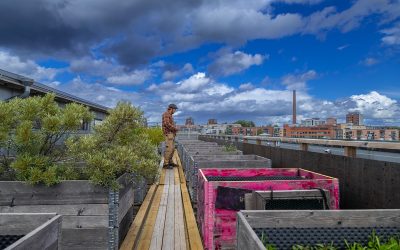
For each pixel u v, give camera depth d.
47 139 3.64
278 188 3.58
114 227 3.31
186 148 10.00
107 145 4.01
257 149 8.49
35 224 2.25
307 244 2.20
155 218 5.07
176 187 7.83
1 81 6.41
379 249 2.01
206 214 3.53
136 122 4.26
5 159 3.64
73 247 3.22
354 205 3.78
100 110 15.25
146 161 4.04
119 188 3.39
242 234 2.09
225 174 4.96
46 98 3.71
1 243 2.22
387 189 3.18
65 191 3.26
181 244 3.92
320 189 3.13
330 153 4.53
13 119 3.49
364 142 3.60
